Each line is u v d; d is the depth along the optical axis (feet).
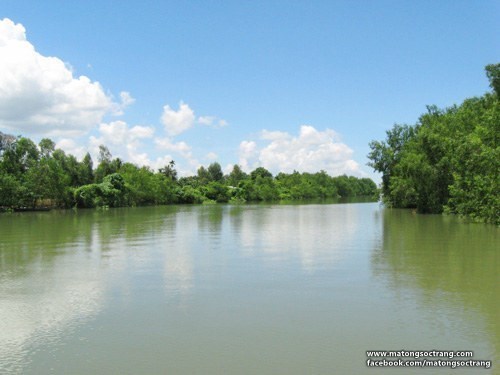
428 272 63.57
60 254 83.30
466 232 118.21
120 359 32.78
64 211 282.77
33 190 292.61
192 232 128.16
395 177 257.55
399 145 287.48
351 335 37.42
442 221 161.58
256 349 34.50
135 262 73.82
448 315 42.60
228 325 40.24
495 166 143.74
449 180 205.46
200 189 521.24
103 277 61.52
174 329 39.24
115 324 40.73
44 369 31.17
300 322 40.91
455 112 258.16
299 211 268.41
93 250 88.63
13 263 73.36
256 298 49.55
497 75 220.02
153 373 30.37
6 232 128.77
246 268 67.87
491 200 143.23
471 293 51.11
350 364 31.68
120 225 156.04
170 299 49.42
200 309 45.42
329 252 84.28
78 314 43.98
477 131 178.09
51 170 304.50
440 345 35.01
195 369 30.94
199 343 35.83
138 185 388.98
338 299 48.85
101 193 342.03
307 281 58.18
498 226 135.95
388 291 52.37
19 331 39.09
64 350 34.63
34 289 54.60
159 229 139.03
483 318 41.55
